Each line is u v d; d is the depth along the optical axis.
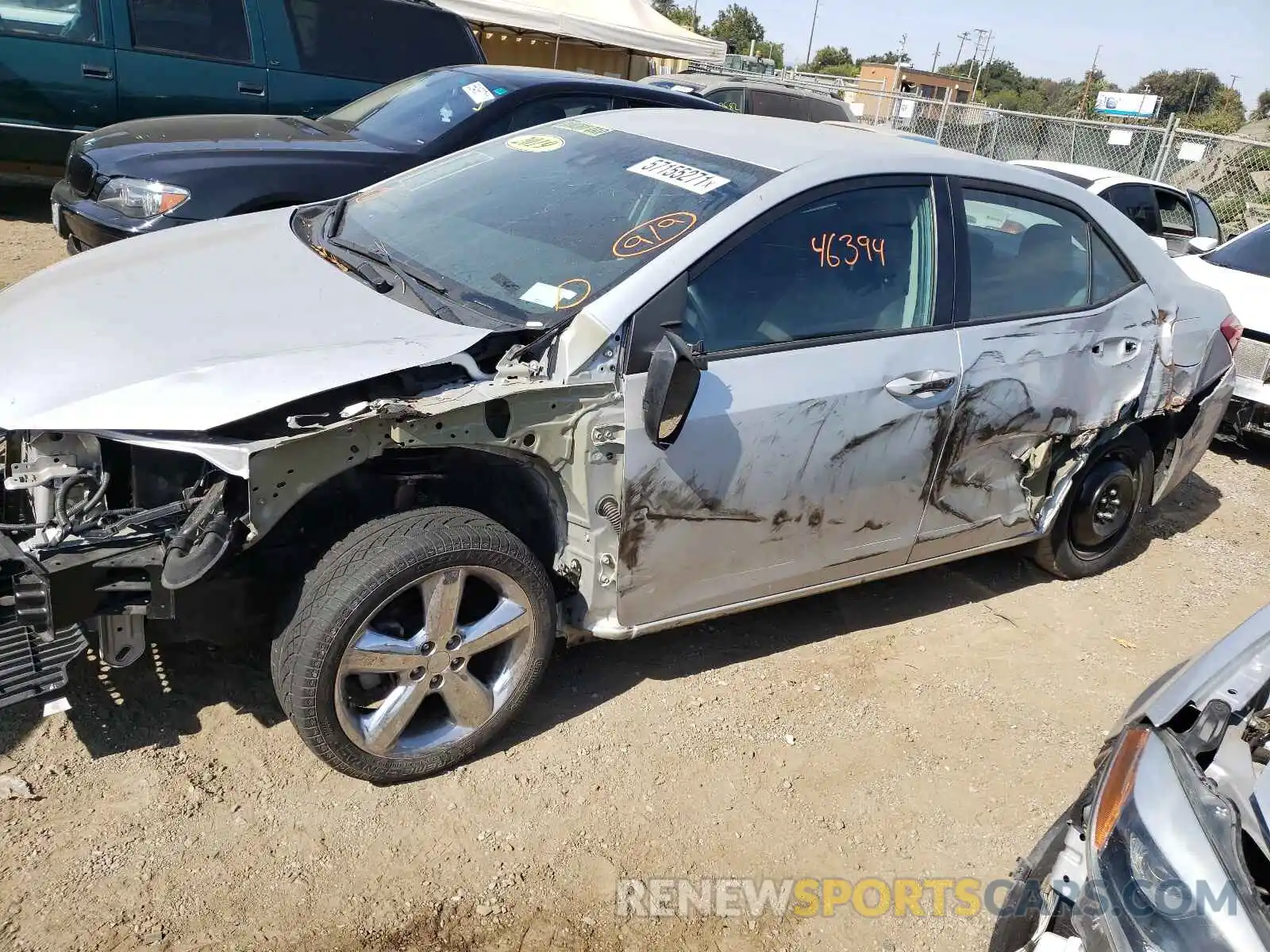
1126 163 15.56
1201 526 5.62
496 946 2.43
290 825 2.67
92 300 2.93
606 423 2.77
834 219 3.28
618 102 6.94
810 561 3.44
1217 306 4.62
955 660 3.93
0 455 3.04
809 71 58.31
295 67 8.40
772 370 3.07
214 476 2.53
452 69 7.07
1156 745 2.00
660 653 3.66
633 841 2.80
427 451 2.80
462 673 2.82
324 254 3.36
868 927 2.66
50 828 2.55
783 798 3.05
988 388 3.58
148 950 2.28
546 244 3.17
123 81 7.88
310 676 2.54
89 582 2.35
